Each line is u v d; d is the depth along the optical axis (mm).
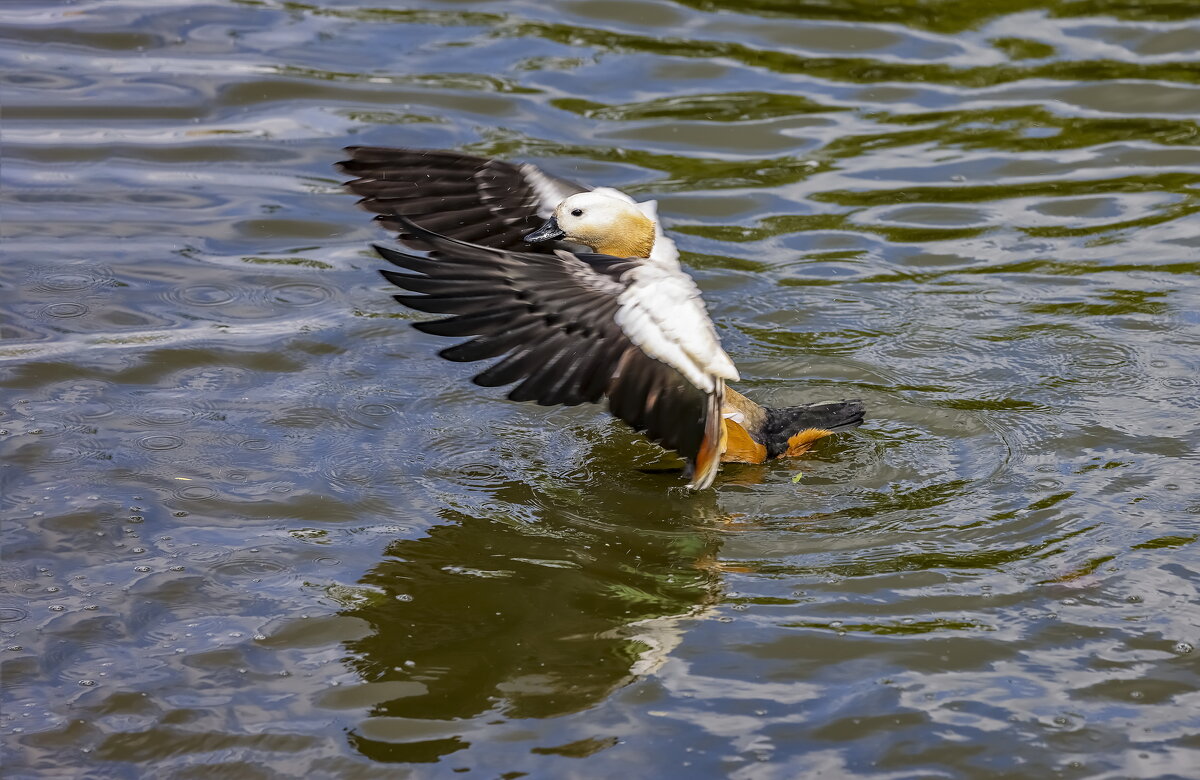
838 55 18203
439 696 7453
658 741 7070
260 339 11875
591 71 17594
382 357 11688
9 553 8703
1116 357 11758
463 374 11500
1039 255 13703
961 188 15070
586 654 7844
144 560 8711
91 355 11438
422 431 10617
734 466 10336
